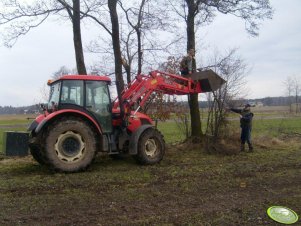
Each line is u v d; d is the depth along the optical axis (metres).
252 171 9.18
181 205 6.43
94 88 9.83
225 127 13.49
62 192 7.26
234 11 13.52
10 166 10.33
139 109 11.07
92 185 7.80
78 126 9.12
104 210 6.14
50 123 9.04
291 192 7.27
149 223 5.57
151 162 10.24
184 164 10.29
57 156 8.96
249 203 6.55
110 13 13.32
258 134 18.38
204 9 13.43
